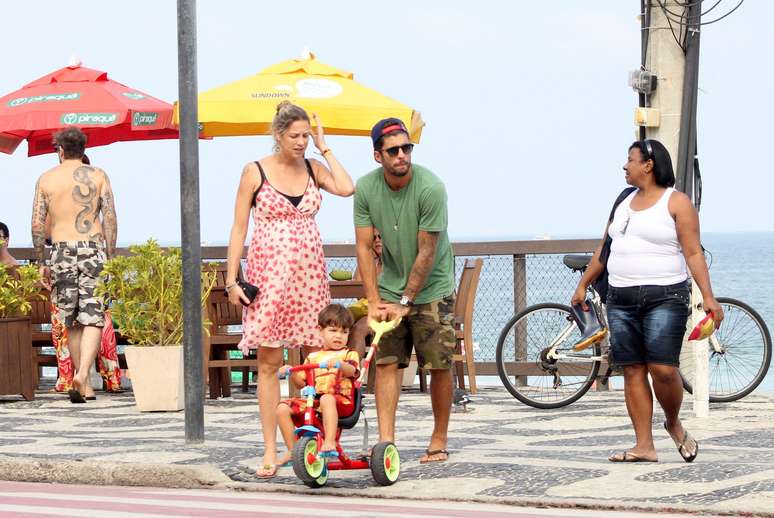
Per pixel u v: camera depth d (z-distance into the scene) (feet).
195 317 70.13
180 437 76.23
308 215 62.95
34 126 113.80
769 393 102.37
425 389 105.81
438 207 61.16
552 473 58.18
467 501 53.57
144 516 50.11
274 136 62.75
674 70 98.32
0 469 64.23
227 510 51.52
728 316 95.30
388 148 60.08
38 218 104.22
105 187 104.06
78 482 62.44
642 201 62.90
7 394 103.76
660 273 61.93
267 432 61.05
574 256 94.89
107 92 116.57
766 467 58.08
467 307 103.71
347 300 110.22
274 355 61.93
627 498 52.01
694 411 84.69
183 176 69.51
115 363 111.14
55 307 108.47
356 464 59.00
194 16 69.51
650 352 61.67
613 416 86.07
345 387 58.65
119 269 95.50
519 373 96.63
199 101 105.60
